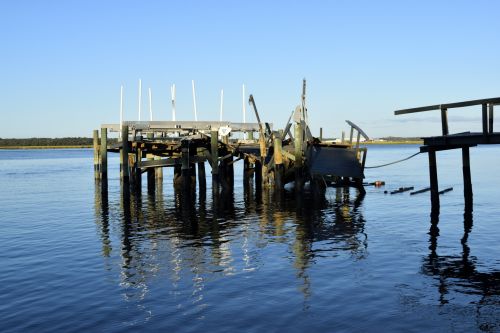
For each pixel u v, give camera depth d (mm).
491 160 86125
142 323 10484
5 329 10312
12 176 57938
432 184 25141
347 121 34250
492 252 15930
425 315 10602
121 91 44719
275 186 33312
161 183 42406
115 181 47344
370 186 38969
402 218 22812
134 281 13359
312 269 14219
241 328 10125
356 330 9922
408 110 24141
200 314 10906
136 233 20000
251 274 13828
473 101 21453
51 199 32969
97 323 10539
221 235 19328
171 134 41906
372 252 16156
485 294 11828
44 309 11406
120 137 42938
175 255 16156
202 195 33312
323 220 22562
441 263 14656
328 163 32594
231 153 36781
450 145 25219
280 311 10992
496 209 25188
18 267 14984
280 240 18234
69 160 110875
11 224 22891
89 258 15930
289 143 36719
